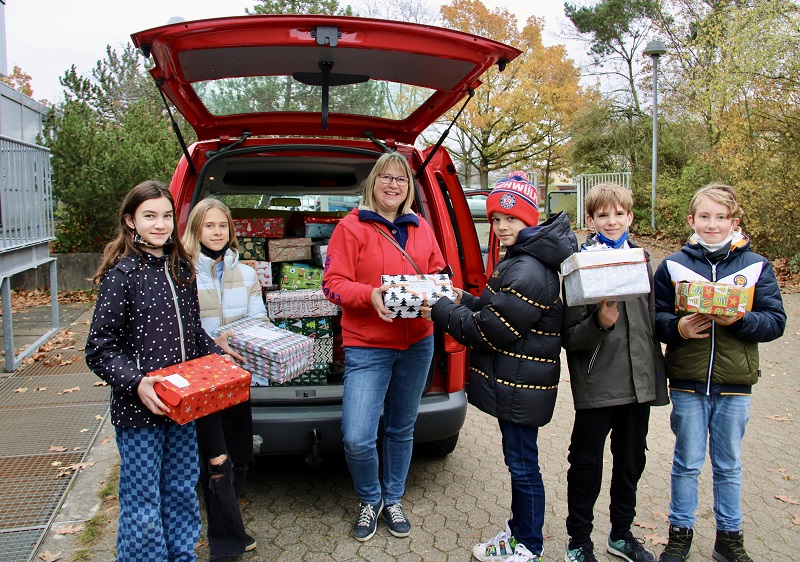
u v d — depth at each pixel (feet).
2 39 28.27
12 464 11.74
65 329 22.80
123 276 7.07
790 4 30.37
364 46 8.63
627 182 53.83
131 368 6.86
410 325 8.97
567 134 78.48
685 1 63.67
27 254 19.39
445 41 8.75
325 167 12.18
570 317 7.95
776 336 8.26
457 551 9.07
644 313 8.18
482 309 7.80
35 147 19.81
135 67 53.31
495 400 8.04
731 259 8.48
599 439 8.21
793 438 13.11
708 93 34.88
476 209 25.44
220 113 11.18
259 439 9.61
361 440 8.89
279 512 10.23
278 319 10.50
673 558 8.58
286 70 9.77
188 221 9.31
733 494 8.55
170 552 7.85
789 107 30.55
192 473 7.84
